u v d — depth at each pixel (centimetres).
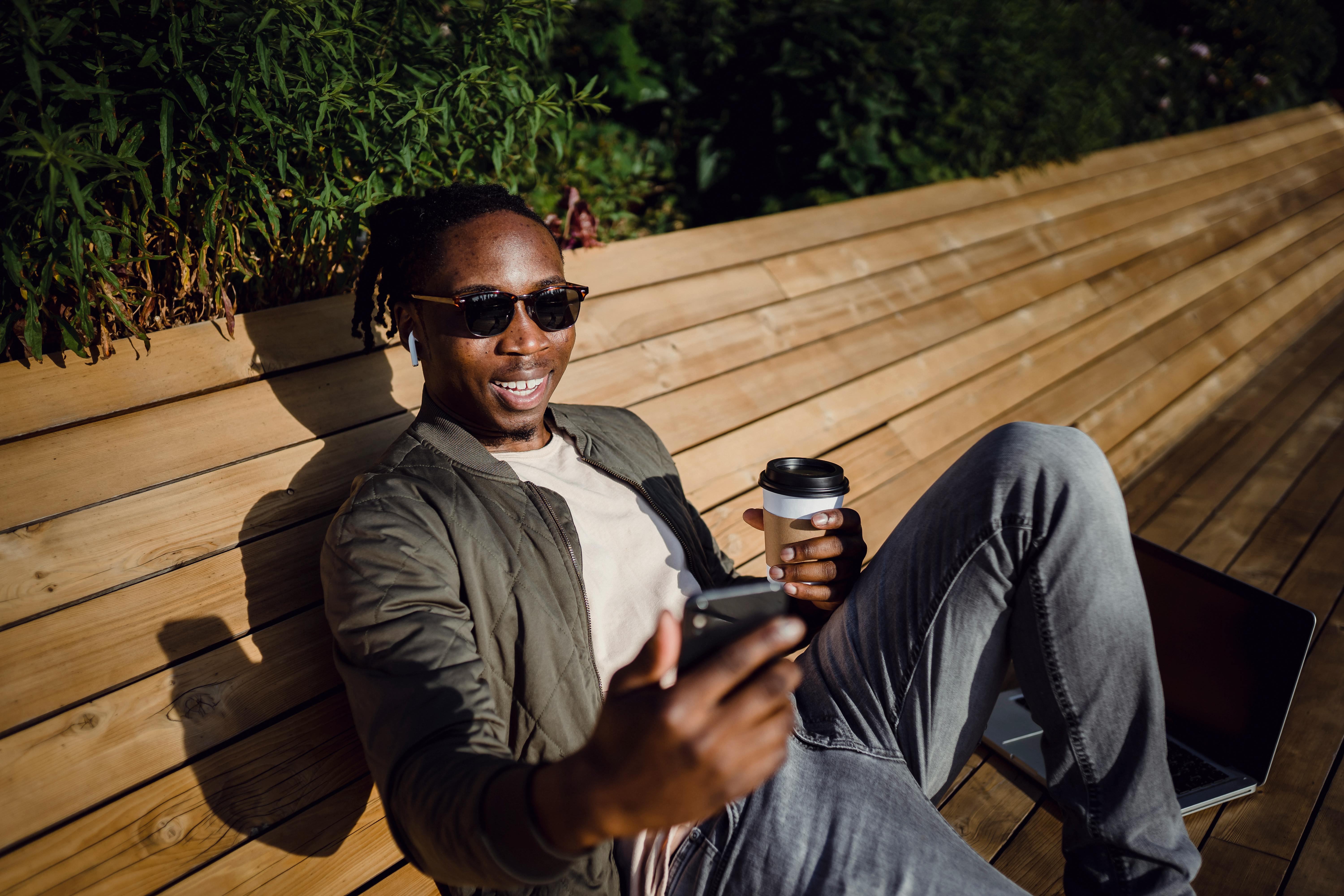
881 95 430
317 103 167
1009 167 485
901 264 366
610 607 145
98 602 133
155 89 147
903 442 297
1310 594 271
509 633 130
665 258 285
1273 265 593
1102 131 591
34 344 139
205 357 165
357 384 184
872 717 135
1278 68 843
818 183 438
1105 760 123
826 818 125
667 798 72
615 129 420
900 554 137
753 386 271
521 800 82
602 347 242
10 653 124
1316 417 414
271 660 144
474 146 209
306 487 164
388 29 195
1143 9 796
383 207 157
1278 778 198
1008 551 125
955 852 120
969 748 139
